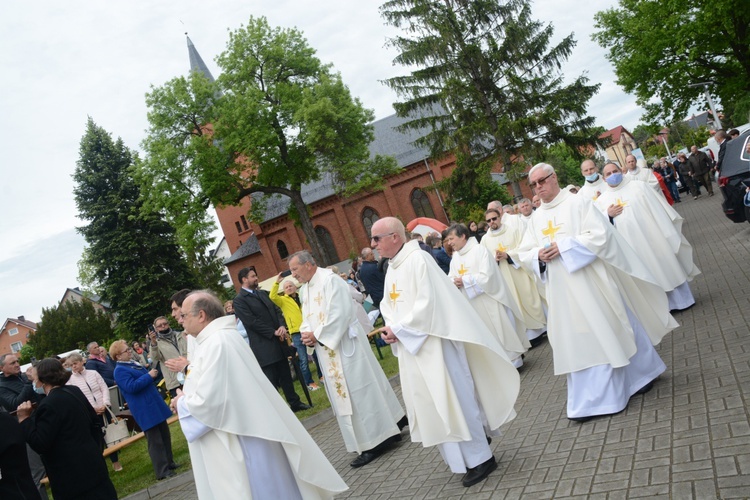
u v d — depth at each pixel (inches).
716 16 1210.6
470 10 1298.0
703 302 354.0
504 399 208.7
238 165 1603.1
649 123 1470.2
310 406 399.9
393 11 1283.2
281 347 394.3
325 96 1562.5
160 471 339.9
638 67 1371.8
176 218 1545.3
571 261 218.1
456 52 1302.9
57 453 225.1
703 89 1384.1
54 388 232.2
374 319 483.2
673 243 356.2
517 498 177.6
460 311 201.9
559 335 223.9
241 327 487.8
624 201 370.0
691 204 1078.4
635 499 153.3
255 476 175.5
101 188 1929.1
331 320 266.1
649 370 228.8
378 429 265.7
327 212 2240.4
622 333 219.3
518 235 416.8
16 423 204.1
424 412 203.2
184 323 183.8
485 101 1291.8
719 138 718.5
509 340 339.6
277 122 1631.4
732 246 513.7
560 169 1604.3
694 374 233.1
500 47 1300.4
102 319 2561.5
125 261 1867.6
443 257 452.1
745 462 152.6
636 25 1337.4
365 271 465.7
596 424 215.6
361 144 1609.3
